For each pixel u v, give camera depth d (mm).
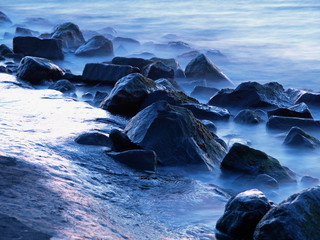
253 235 3926
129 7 64250
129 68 13812
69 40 23859
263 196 4262
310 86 18984
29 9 63531
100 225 3553
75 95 12273
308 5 55219
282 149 8281
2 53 20359
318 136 9344
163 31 39938
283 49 29250
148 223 4188
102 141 6637
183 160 6531
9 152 5117
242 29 39594
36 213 3330
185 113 7141
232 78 20672
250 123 10156
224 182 6172
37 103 9789
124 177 5559
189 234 4090
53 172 4758
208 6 61656
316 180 6242
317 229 3715
